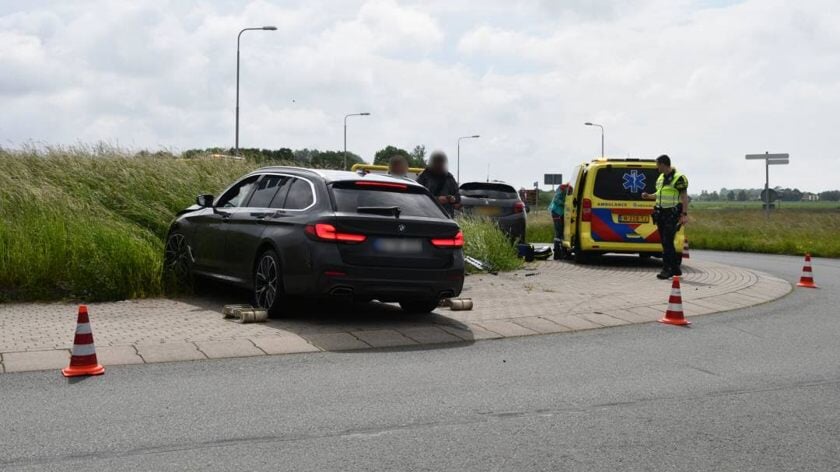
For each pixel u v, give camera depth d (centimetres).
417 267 834
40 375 605
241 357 686
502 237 1581
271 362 669
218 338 752
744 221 3825
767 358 726
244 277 912
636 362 702
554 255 1892
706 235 3158
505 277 1378
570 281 1320
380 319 890
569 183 1781
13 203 1179
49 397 545
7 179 1247
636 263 1744
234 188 1020
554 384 613
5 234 1034
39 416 501
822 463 439
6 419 494
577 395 580
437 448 454
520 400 563
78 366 607
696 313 998
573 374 649
